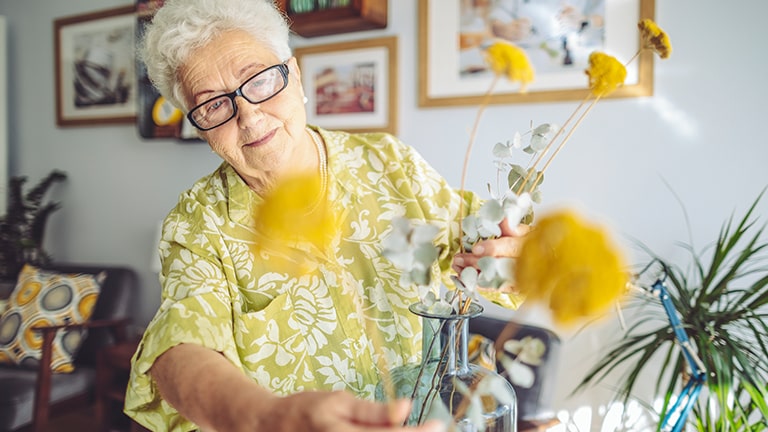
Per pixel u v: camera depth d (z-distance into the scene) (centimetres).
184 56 67
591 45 174
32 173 315
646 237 171
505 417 49
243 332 71
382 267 77
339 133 85
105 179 291
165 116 259
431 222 81
